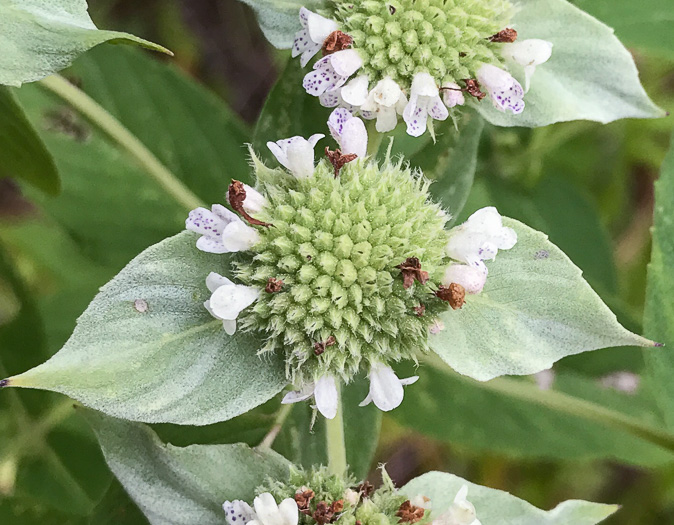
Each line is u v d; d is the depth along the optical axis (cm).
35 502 14
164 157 16
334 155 12
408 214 12
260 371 12
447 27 13
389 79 13
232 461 12
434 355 14
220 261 12
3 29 11
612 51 13
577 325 12
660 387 14
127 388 12
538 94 13
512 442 16
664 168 14
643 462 16
